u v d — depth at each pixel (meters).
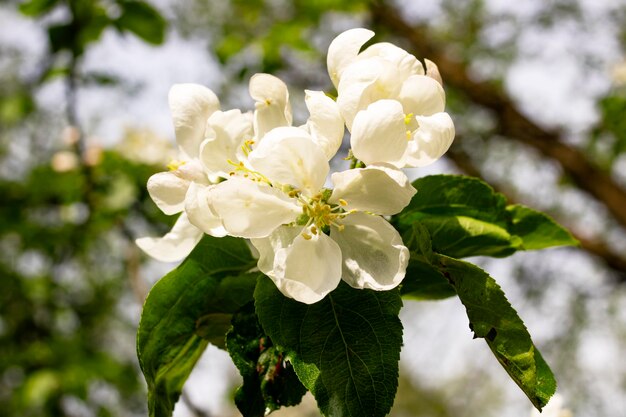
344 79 1.58
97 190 5.15
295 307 1.50
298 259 1.48
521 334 1.49
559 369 7.62
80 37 4.44
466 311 1.53
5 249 7.32
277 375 1.55
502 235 1.76
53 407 5.94
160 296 1.66
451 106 9.23
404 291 1.87
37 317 7.29
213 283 1.70
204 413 3.24
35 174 5.45
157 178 1.67
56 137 7.30
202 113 1.73
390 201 1.51
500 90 8.68
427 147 1.55
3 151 7.53
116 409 7.09
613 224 8.43
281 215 1.53
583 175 7.86
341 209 1.60
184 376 1.81
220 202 1.49
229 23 8.47
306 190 1.54
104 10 4.49
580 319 7.76
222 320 1.72
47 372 5.96
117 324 8.04
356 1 7.41
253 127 1.69
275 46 6.69
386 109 1.48
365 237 1.54
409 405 10.80
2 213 5.80
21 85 7.04
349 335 1.47
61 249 6.20
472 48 8.95
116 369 6.37
